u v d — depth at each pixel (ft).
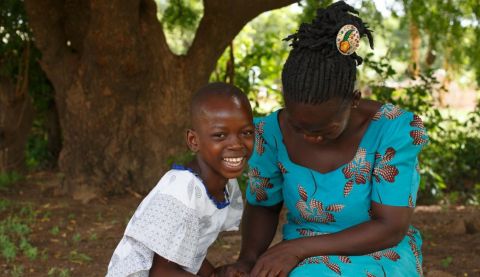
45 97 30.25
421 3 30.04
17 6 27.35
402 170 8.36
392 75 25.91
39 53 28.91
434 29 30.99
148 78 24.57
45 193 26.09
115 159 25.02
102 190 24.91
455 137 33.14
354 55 7.85
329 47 7.64
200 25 24.76
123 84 24.18
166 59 24.68
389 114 8.54
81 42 24.98
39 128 32.96
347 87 7.71
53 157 31.96
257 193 9.41
